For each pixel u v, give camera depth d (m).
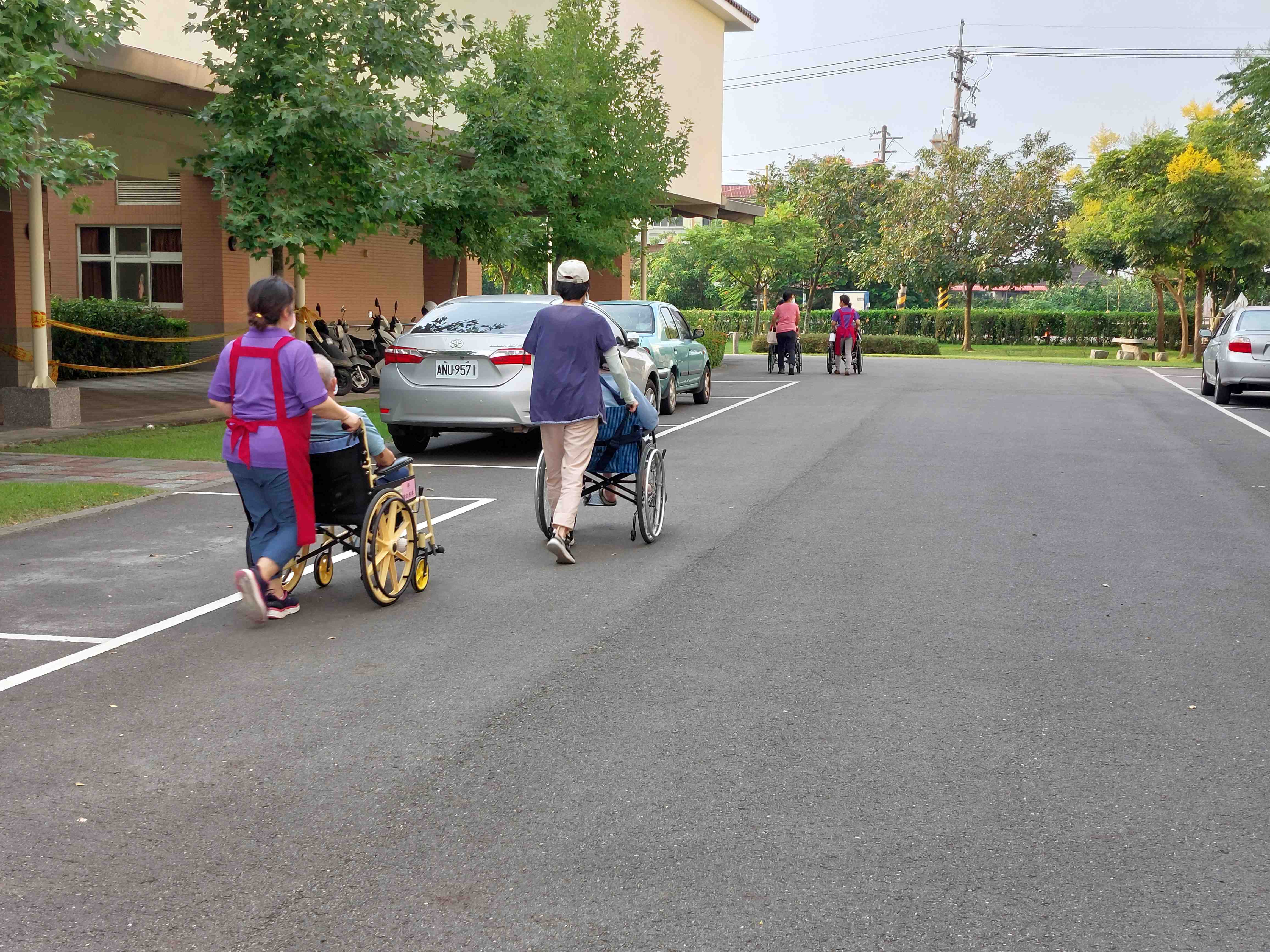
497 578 7.40
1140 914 3.32
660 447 13.94
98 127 19.80
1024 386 24.75
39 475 11.05
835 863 3.62
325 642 6.02
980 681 5.38
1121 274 63.81
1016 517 9.47
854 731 4.74
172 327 26.03
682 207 35.00
